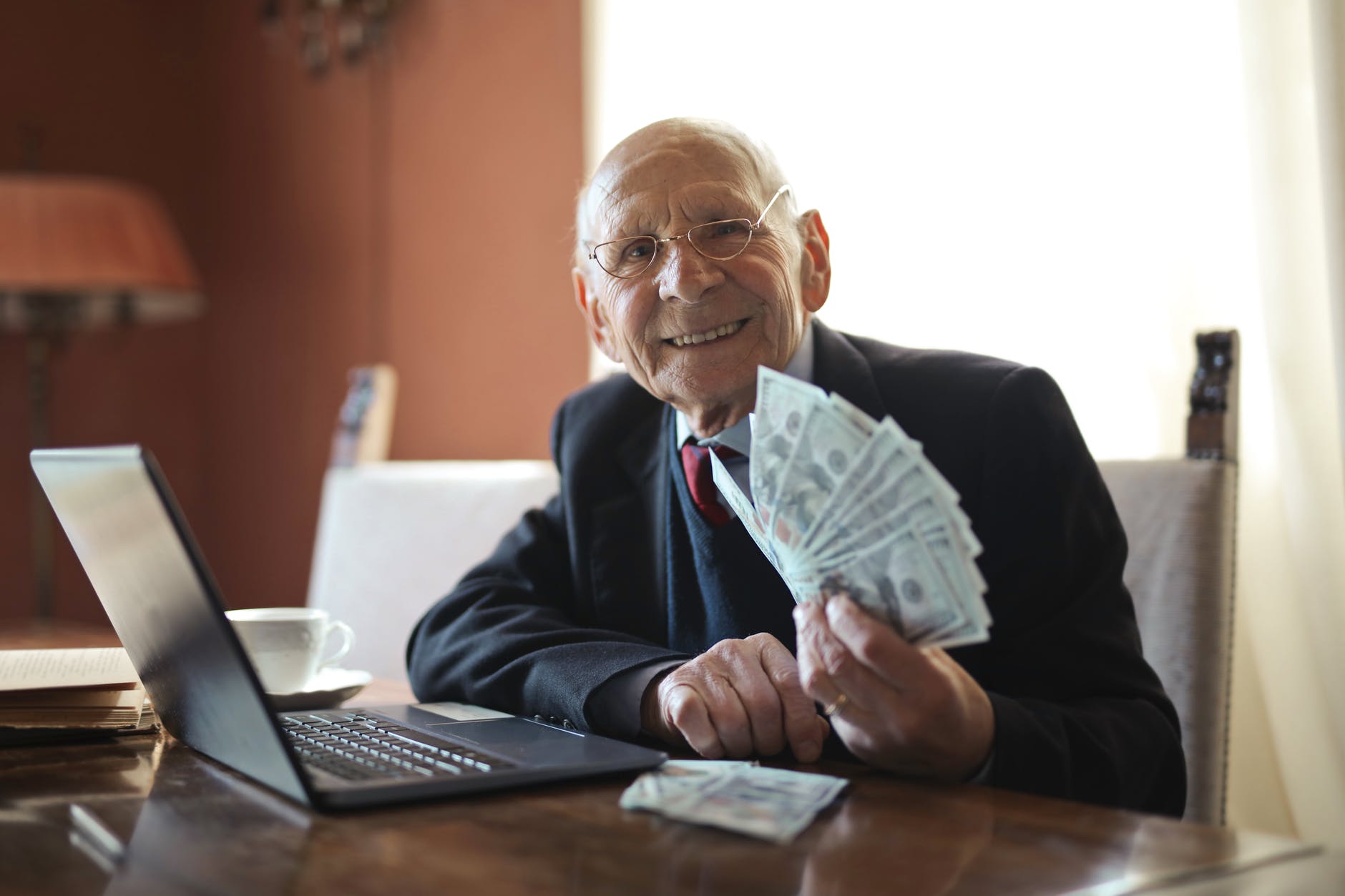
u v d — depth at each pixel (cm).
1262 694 162
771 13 228
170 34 393
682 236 120
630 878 65
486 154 295
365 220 333
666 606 136
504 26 290
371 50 326
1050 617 114
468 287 301
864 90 213
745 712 97
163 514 76
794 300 124
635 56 255
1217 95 170
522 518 158
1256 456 164
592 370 269
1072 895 62
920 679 83
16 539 365
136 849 72
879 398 128
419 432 316
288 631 125
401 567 208
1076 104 185
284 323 361
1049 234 188
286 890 64
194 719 97
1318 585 153
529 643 123
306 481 352
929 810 79
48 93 369
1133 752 103
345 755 94
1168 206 174
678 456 135
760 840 73
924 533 79
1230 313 169
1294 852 69
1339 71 145
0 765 97
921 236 205
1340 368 144
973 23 198
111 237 311
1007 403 121
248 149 375
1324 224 147
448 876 66
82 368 375
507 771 86
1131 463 136
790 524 85
